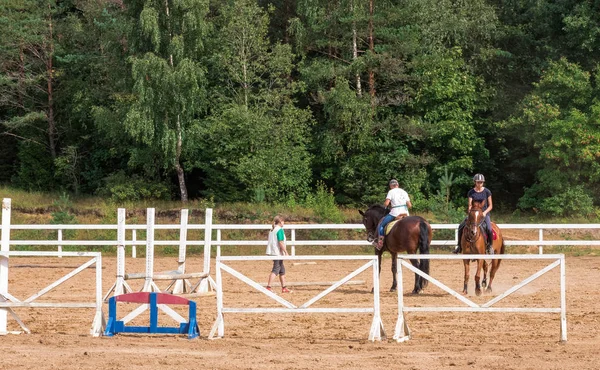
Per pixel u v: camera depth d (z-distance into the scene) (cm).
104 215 3959
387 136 4366
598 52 4156
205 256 1802
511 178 4678
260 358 1030
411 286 1962
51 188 4997
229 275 2295
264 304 1617
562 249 2997
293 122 4231
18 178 5006
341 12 4291
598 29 3950
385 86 4506
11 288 1953
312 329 1305
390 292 1817
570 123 3769
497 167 4728
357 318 1431
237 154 4250
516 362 996
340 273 2389
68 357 1034
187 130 4222
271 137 4197
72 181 4975
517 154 4609
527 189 4122
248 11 4244
